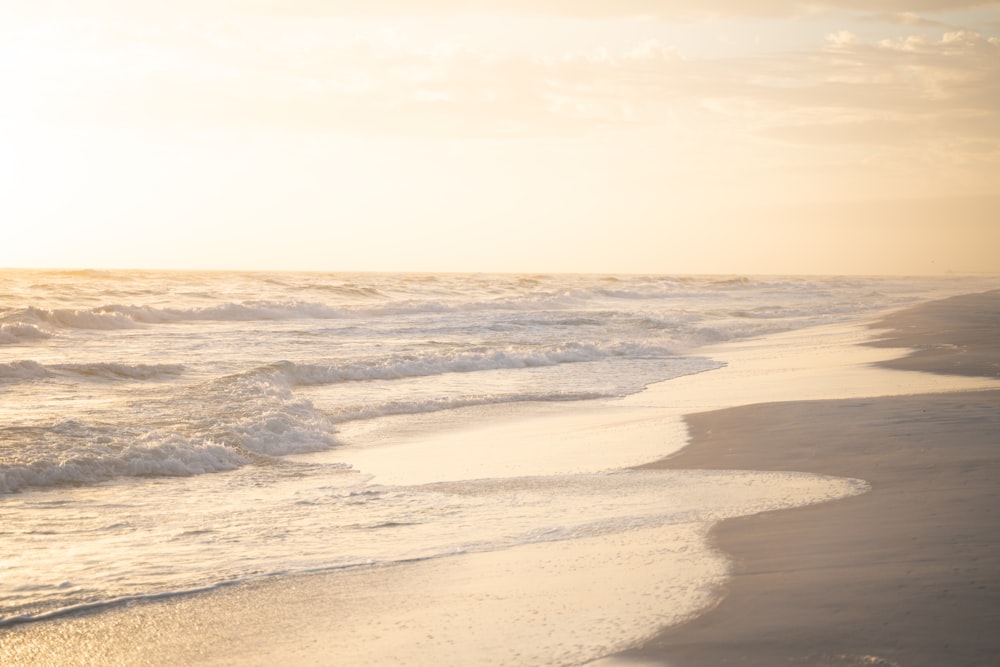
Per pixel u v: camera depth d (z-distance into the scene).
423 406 17.19
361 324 34.06
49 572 7.04
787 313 44.97
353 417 16.09
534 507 8.93
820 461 10.15
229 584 6.62
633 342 28.95
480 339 29.59
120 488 10.52
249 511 9.24
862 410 13.32
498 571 6.71
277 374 19.27
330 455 12.94
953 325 30.95
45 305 37.72
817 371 20.61
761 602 5.45
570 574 6.48
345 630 5.62
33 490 10.32
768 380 19.59
